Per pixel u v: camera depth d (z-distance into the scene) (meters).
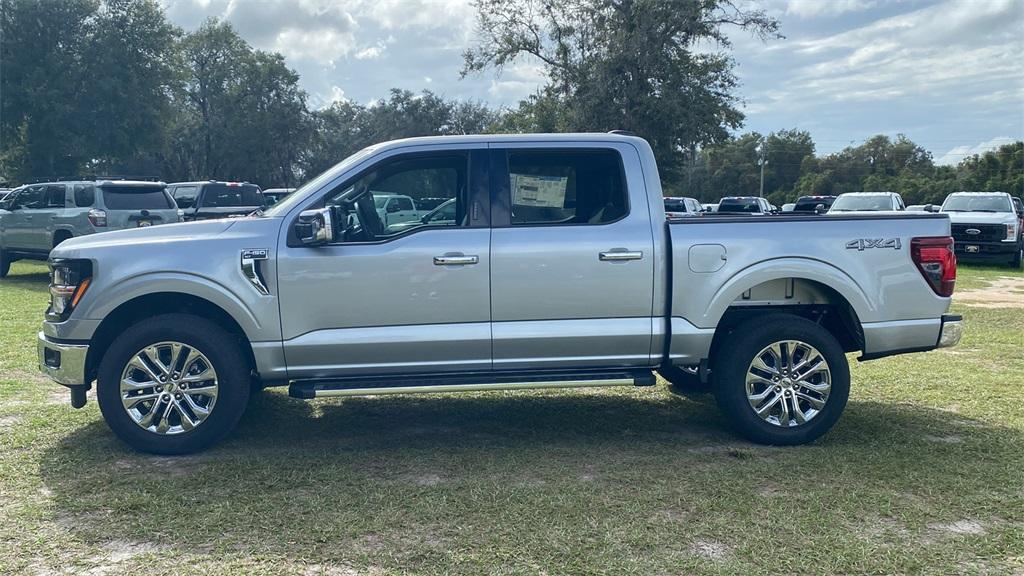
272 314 4.73
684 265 4.92
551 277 4.84
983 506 4.00
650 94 32.16
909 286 5.10
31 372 6.86
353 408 5.98
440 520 3.80
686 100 32.16
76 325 4.73
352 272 4.74
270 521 3.78
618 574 3.26
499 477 4.41
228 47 56.50
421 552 3.45
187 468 4.55
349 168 4.90
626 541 3.57
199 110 56.88
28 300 11.51
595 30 33.12
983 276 16.05
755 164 101.75
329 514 3.87
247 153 56.94
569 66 34.06
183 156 58.66
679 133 32.53
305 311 4.75
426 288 4.78
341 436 5.23
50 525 3.74
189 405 4.77
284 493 4.15
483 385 4.83
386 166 4.94
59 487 4.22
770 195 99.94
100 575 3.25
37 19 33.66
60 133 33.47
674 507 3.97
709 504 3.99
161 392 4.74
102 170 46.81
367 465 4.62
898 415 5.74
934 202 80.56
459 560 3.38
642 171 5.00
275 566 3.33
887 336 5.10
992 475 4.44
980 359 7.77
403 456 4.79
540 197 4.95
